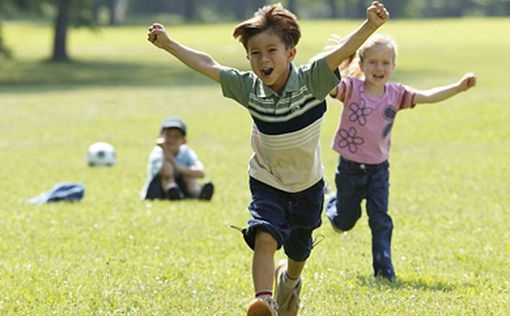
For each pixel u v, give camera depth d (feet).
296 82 44.11
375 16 41.81
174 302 52.65
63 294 55.11
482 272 62.18
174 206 91.66
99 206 92.12
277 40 43.57
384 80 60.85
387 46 60.64
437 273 61.62
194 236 75.15
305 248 47.93
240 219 83.61
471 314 49.83
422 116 171.22
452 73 286.46
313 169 46.09
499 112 171.32
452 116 169.68
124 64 382.01
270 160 45.93
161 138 100.22
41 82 306.96
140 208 90.68
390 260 60.03
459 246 70.79
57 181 112.37
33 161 131.64
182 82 290.56
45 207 91.97
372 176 61.36
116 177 114.93
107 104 216.33
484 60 332.80
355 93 61.00
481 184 104.32
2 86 291.17
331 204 64.39
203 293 55.11
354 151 61.11
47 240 74.23
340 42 47.47
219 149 141.69
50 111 203.72
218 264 64.13
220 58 372.58
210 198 95.81
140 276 60.08
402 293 55.11
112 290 55.83
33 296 54.39
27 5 406.21
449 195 96.53
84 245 71.97
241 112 191.31
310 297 54.39
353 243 71.82
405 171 115.65
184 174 98.84
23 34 581.94
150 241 73.05
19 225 81.41
